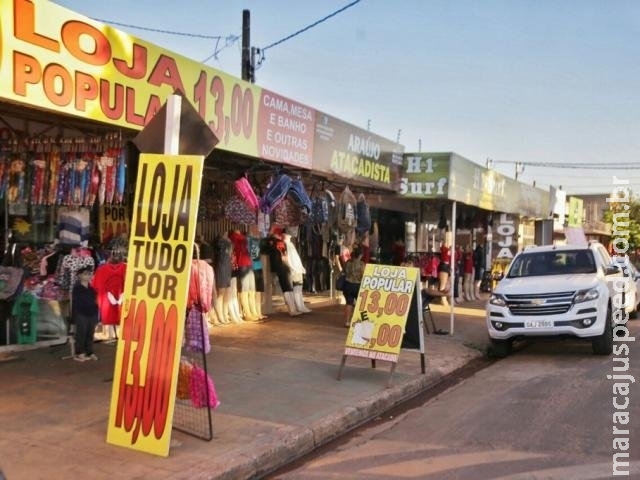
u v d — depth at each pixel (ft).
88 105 21.68
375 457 18.94
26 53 19.58
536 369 31.68
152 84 24.17
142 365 17.70
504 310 34.91
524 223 81.97
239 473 16.81
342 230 49.08
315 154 35.47
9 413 20.71
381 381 27.22
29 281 30.35
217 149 28.43
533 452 18.81
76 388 23.81
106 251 32.83
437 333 41.52
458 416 23.29
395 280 27.35
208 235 40.52
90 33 21.61
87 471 16.06
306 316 45.55
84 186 25.98
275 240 44.86
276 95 31.83
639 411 23.15
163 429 17.21
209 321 38.70
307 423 20.76
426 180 44.14
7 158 26.81
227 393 24.30
